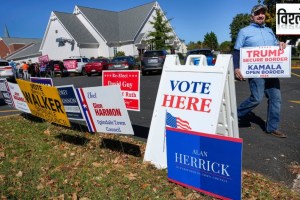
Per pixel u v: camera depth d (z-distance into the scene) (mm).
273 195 3574
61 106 5426
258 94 5617
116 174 4230
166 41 44125
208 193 3438
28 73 27891
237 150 3104
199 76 4055
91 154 5059
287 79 14211
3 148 5465
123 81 5367
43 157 4992
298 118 6941
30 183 4078
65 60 29297
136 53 43062
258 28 5547
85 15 43844
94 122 5016
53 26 43969
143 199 3547
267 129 5848
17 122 7609
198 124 3963
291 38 27281
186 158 3604
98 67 25234
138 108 5227
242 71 5598
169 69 4402
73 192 3781
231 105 3918
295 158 4727
